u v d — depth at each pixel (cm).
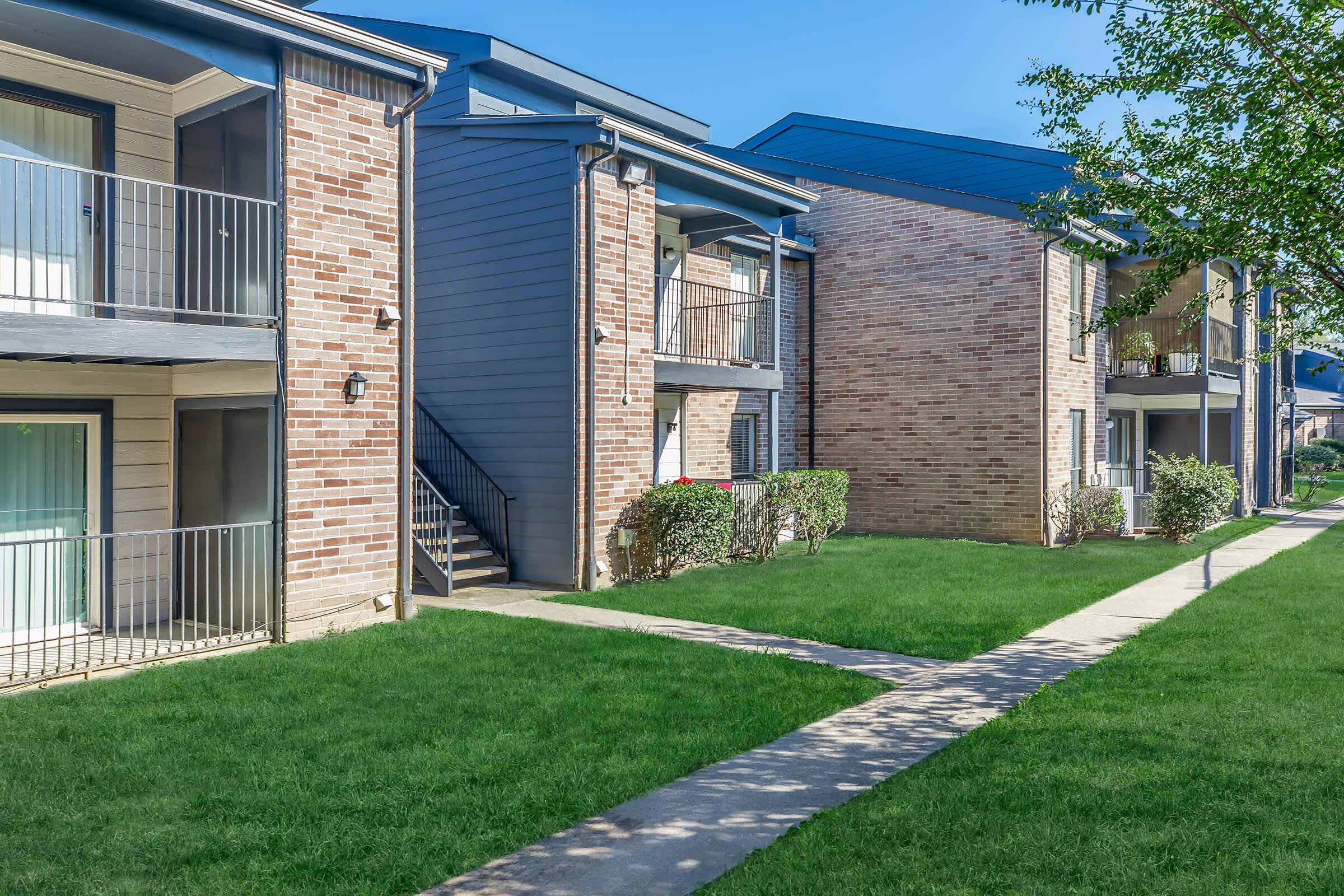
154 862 462
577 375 1241
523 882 450
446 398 1382
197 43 865
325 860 467
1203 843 475
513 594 1213
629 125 1223
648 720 684
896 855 467
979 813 517
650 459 1340
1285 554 1593
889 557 1531
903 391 1872
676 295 1641
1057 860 458
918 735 666
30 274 839
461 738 645
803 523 1562
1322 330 999
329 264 960
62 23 845
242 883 444
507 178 1302
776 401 1566
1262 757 598
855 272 1931
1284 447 3362
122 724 664
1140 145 852
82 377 973
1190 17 790
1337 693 743
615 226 1278
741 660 861
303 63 934
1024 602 1148
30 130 928
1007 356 1753
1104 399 2027
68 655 857
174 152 1032
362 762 597
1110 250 874
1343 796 536
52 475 965
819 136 2323
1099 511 1752
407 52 984
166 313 1020
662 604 1136
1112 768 581
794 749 637
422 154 1398
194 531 929
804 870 452
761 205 1516
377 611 1014
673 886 446
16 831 497
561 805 532
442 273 1380
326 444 961
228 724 668
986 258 1772
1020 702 736
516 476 1302
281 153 920
